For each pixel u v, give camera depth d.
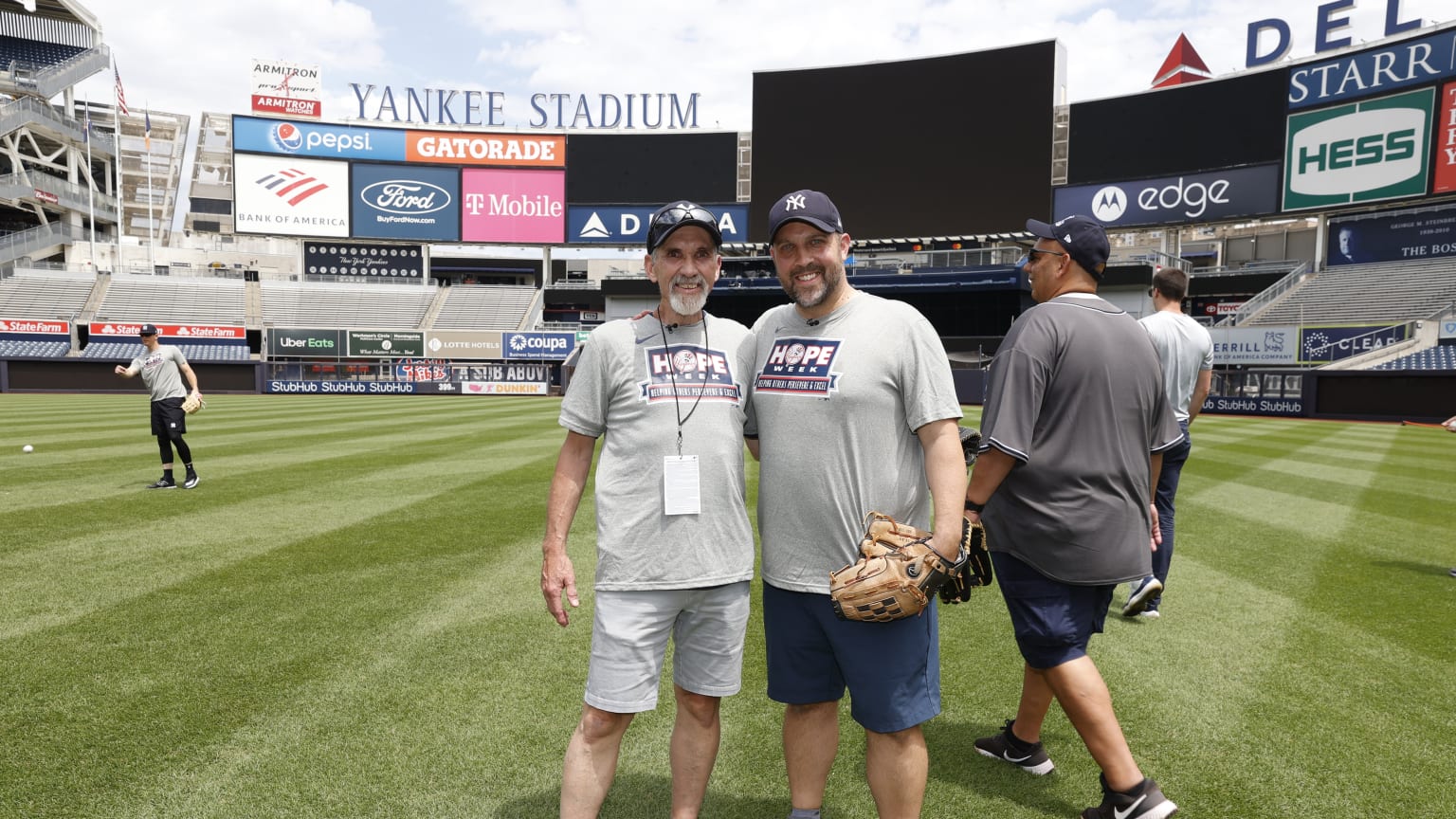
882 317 1.97
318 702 2.86
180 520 5.90
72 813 2.16
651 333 2.05
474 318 37.19
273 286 36.91
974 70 29.56
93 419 14.89
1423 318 24.17
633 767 2.52
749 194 33.72
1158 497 3.78
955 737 2.71
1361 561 5.05
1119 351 2.14
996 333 33.91
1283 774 2.42
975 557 2.11
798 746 2.12
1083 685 2.11
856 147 31.09
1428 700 2.94
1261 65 27.89
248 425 14.32
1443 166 24.23
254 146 34.28
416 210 35.44
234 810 2.19
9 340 31.12
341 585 4.30
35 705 2.80
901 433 1.98
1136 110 28.91
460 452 10.30
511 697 2.92
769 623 2.11
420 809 2.22
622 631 1.99
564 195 35.28
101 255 41.97
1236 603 4.16
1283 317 27.80
